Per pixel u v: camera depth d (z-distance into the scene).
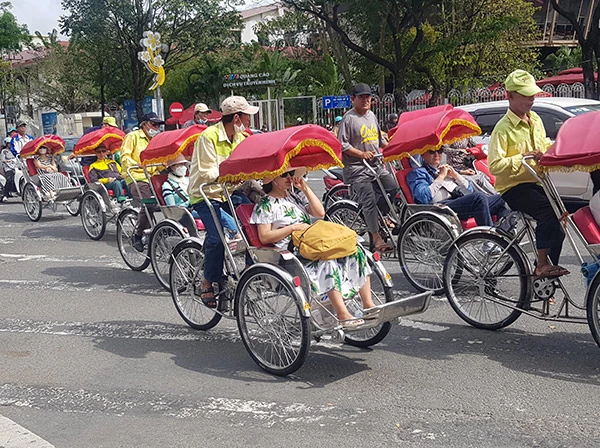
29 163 13.92
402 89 26.69
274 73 37.06
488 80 32.66
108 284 8.52
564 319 5.53
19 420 4.66
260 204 5.38
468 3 29.61
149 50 22.69
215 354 5.86
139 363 5.71
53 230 12.78
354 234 5.17
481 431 4.18
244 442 4.19
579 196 9.91
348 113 8.30
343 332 5.01
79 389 5.19
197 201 5.97
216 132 6.01
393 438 4.14
